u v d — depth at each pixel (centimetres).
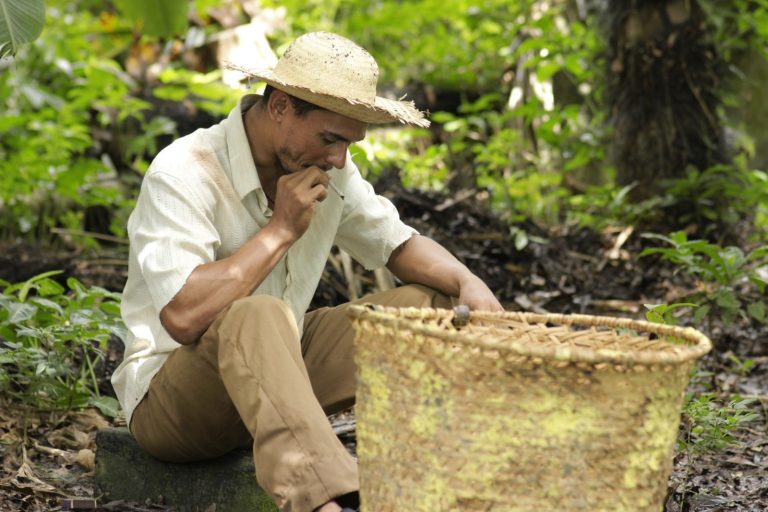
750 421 476
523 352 238
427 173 857
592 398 243
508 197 800
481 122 899
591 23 841
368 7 1113
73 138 769
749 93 929
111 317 444
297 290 353
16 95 827
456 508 250
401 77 1067
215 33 917
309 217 318
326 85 314
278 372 290
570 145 820
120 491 363
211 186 330
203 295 307
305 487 283
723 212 742
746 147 887
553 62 810
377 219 366
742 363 564
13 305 428
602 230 751
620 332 390
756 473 404
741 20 778
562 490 245
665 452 256
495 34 953
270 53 905
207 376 313
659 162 747
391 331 255
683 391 262
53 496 363
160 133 822
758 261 726
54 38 861
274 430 287
